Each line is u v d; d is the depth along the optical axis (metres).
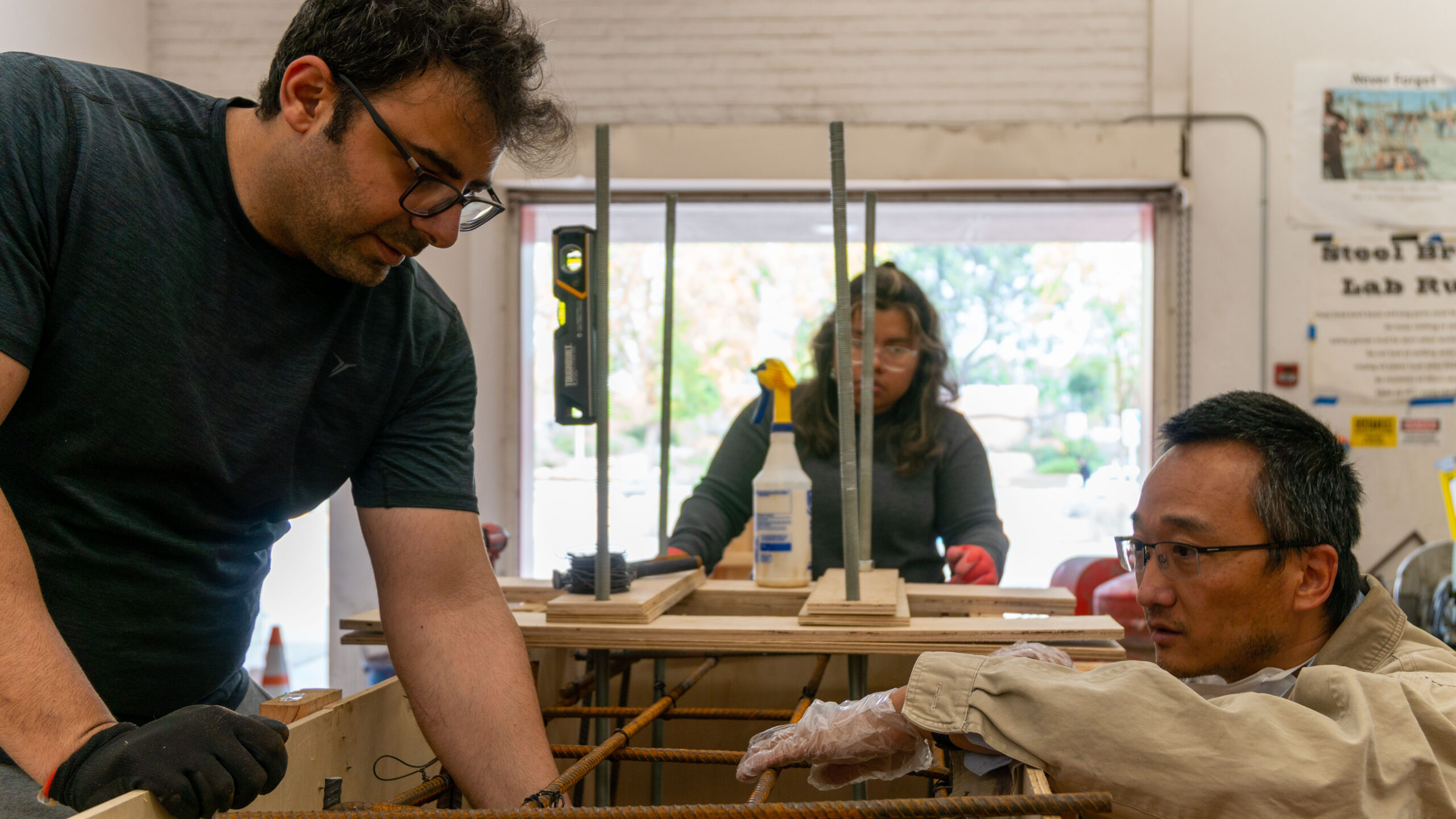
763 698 1.61
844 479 1.20
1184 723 0.78
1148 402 3.33
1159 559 0.97
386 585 1.08
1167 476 0.97
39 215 0.85
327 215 0.90
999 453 3.45
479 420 3.38
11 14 2.80
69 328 0.88
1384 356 3.16
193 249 0.93
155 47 3.38
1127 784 0.78
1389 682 0.81
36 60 0.90
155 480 0.96
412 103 0.86
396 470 1.10
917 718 0.88
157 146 0.93
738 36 3.33
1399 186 3.16
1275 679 0.94
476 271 3.38
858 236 3.37
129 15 3.28
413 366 1.10
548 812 0.65
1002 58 3.27
